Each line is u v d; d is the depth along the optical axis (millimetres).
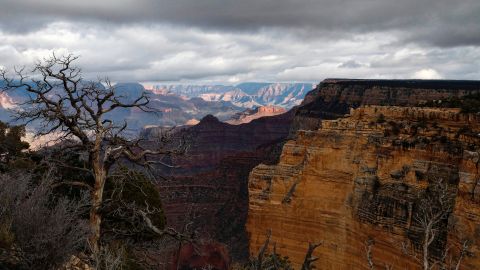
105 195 26266
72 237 15055
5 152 26219
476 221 26266
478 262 25625
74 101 20438
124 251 22234
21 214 14539
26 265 13930
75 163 24828
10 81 19719
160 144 22281
